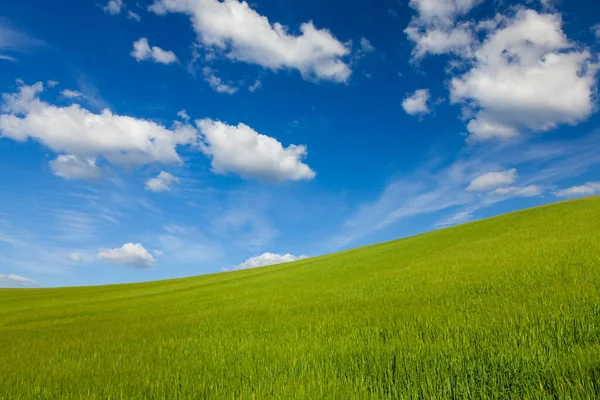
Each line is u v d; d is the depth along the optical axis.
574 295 6.87
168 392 4.39
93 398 4.31
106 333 10.39
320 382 3.98
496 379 3.66
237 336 7.84
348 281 20.05
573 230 22.41
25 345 9.30
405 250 36.00
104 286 58.78
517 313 6.06
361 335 6.45
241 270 63.91
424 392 3.48
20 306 32.22
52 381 5.29
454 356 4.38
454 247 28.12
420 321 6.80
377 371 4.38
